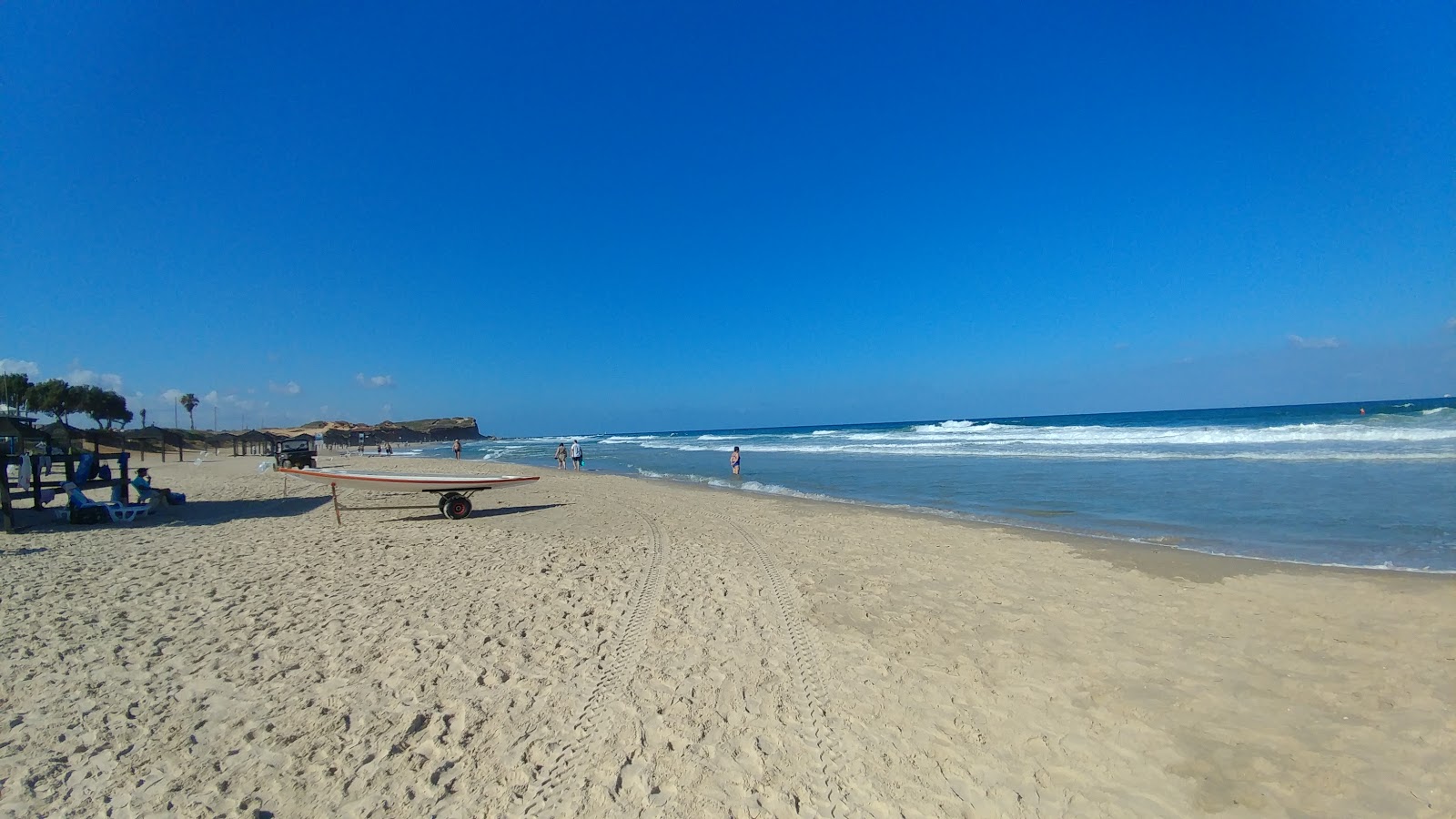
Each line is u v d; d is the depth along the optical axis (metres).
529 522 12.98
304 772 3.88
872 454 31.73
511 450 65.62
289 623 6.42
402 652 5.66
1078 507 13.50
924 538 10.70
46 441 13.77
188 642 5.94
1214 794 3.62
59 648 5.80
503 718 4.50
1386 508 11.75
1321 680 4.93
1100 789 3.67
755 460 32.84
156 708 4.66
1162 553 9.16
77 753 4.08
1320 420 41.97
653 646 5.79
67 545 10.51
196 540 11.02
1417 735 4.11
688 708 4.62
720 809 3.51
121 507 13.20
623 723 4.43
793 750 4.08
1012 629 6.16
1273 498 13.28
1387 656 5.30
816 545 10.20
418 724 4.42
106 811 3.53
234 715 4.56
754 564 8.88
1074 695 4.76
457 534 11.51
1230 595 7.09
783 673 5.19
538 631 6.19
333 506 15.52
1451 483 13.90
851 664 5.36
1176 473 17.86
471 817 3.47
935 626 6.27
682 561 9.09
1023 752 4.04
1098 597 7.14
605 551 9.83
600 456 43.47
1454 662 5.15
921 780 3.76
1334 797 3.56
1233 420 52.66
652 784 3.73
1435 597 6.75
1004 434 40.03
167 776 3.84
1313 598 6.89
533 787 3.72
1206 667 5.21
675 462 34.03
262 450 61.12
